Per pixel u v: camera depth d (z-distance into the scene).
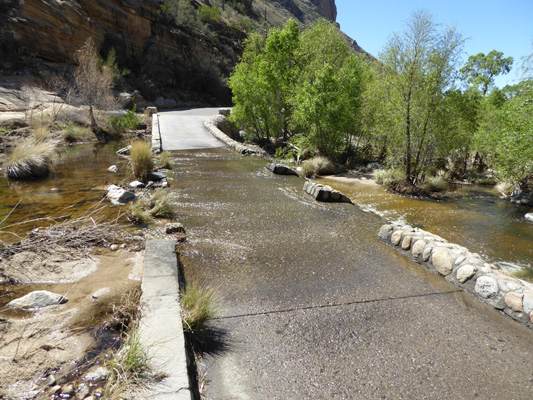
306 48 14.55
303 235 4.88
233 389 2.11
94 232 4.25
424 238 4.27
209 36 38.41
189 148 12.70
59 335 2.41
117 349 2.32
